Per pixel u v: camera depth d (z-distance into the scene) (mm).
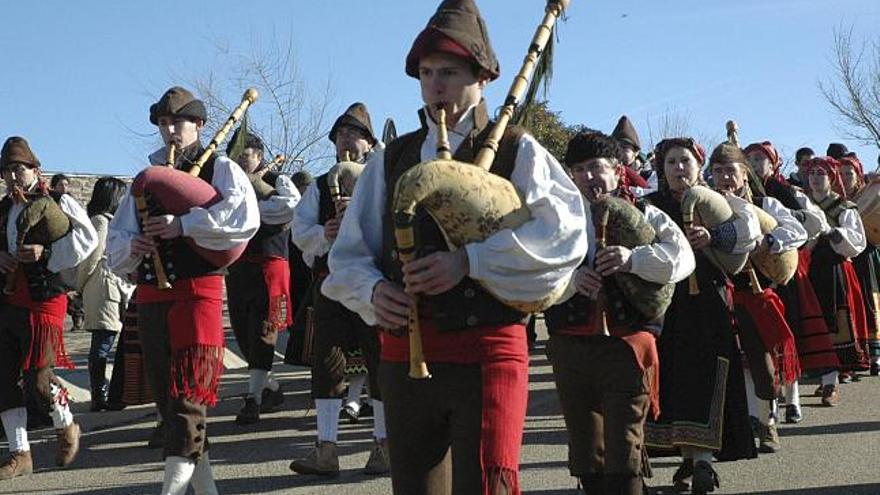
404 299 3025
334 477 5922
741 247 5332
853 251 8633
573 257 3053
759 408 6492
